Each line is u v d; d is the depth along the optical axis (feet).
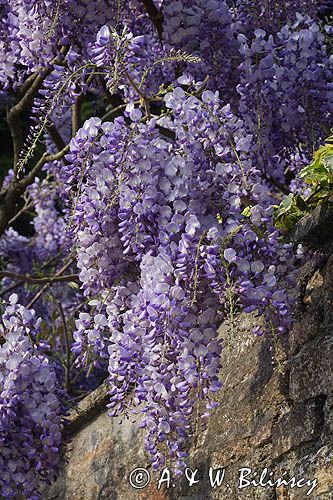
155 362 8.35
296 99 10.27
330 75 10.30
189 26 10.71
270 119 10.37
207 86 10.77
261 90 10.29
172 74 11.28
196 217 8.46
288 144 10.59
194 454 9.97
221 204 8.75
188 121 8.92
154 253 8.68
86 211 9.02
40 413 9.53
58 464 10.14
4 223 14.46
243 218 8.66
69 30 10.60
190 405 8.34
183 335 8.20
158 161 8.82
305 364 8.82
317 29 10.30
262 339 9.64
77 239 9.39
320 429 8.52
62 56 10.77
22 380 9.53
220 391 9.95
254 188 8.66
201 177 8.77
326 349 8.61
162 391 8.31
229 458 9.49
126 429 11.22
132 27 11.18
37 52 10.77
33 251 18.37
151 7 10.95
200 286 8.36
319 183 8.80
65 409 9.87
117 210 9.03
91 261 9.22
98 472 11.34
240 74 10.56
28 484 9.49
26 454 9.48
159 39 11.22
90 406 11.68
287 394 9.05
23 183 14.29
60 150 14.53
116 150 8.80
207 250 8.15
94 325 9.23
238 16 11.18
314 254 9.09
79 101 13.70
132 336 8.57
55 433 9.54
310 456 8.54
